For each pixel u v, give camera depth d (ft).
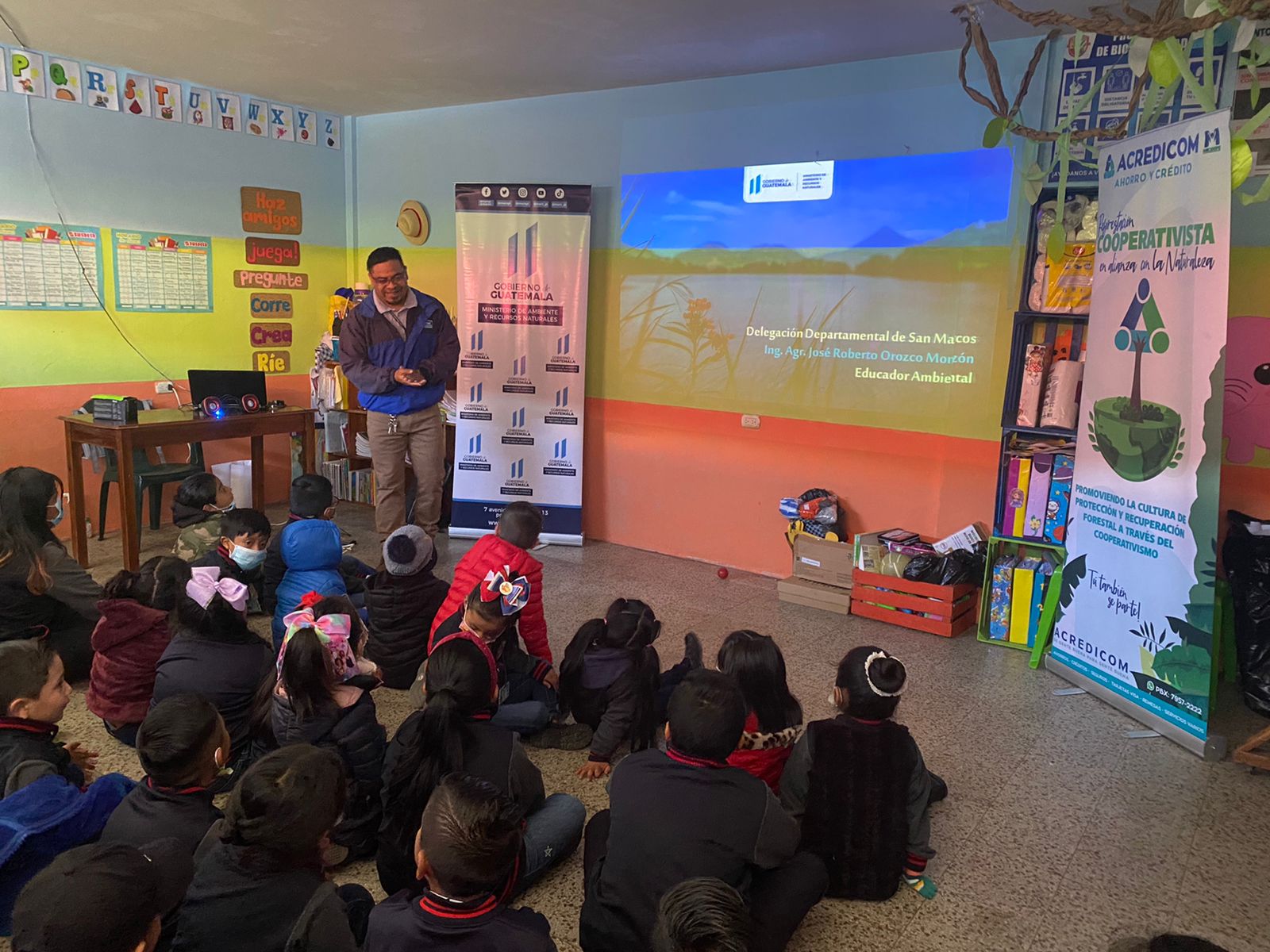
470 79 15.80
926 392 13.66
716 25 12.25
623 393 17.02
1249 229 11.07
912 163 13.38
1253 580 10.60
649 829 5.50
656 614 13.47
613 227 16.61
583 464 17.74
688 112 15.44
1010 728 10.06
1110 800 8.58
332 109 19.01
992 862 7.57
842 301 14.30
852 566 13.74
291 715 7.00
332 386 19.12
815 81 14.16
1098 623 10.85
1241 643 10.77
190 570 9.17
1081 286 11.58
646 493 17.04
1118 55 11.25
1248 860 7.66
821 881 6.20
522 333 16.88
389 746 6.63
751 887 5.88
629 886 5.45
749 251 15.15
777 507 15.48
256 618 12.60
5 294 15.14
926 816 7.04
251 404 15.99
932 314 13.48
